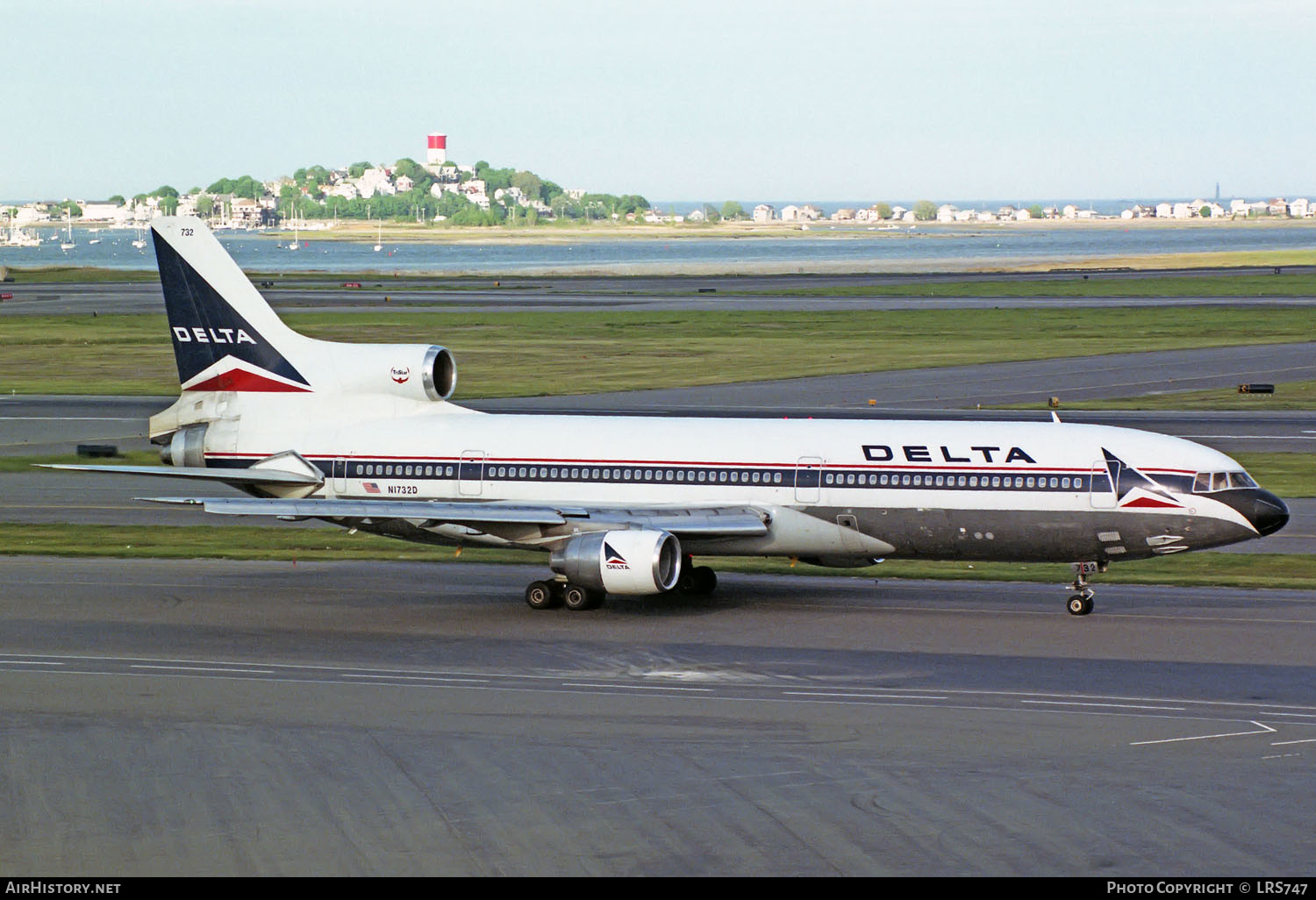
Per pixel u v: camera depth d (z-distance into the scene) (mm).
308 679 89188
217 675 89938
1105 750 74000
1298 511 154625
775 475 114812
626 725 78750
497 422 122125
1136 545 108562
